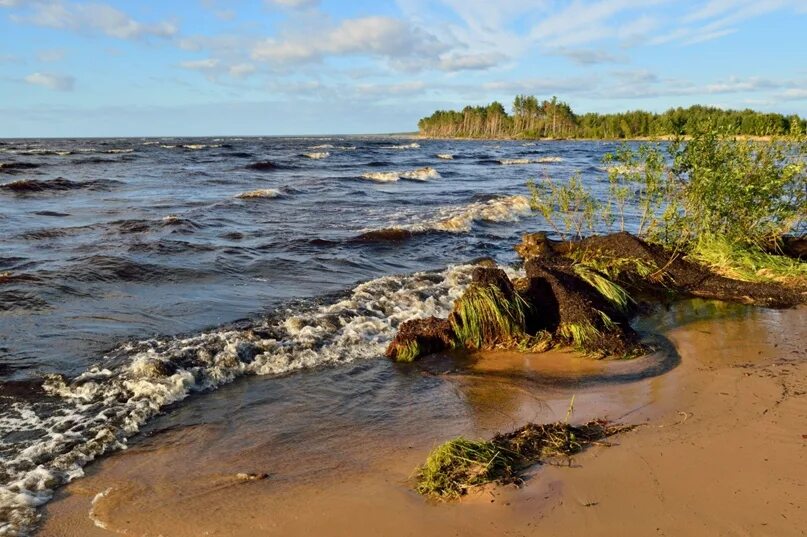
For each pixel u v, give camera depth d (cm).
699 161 1033
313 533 355
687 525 348
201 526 367
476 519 362
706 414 499
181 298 898
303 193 2236
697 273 963
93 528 369
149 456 466
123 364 639
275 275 1060
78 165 3350
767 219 1058
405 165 4050
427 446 472
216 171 3156
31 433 498
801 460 416
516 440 456
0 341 705
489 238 1456
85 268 1016
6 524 373
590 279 880
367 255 1245
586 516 361
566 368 646
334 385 609
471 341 716
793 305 855
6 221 1490
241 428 514
